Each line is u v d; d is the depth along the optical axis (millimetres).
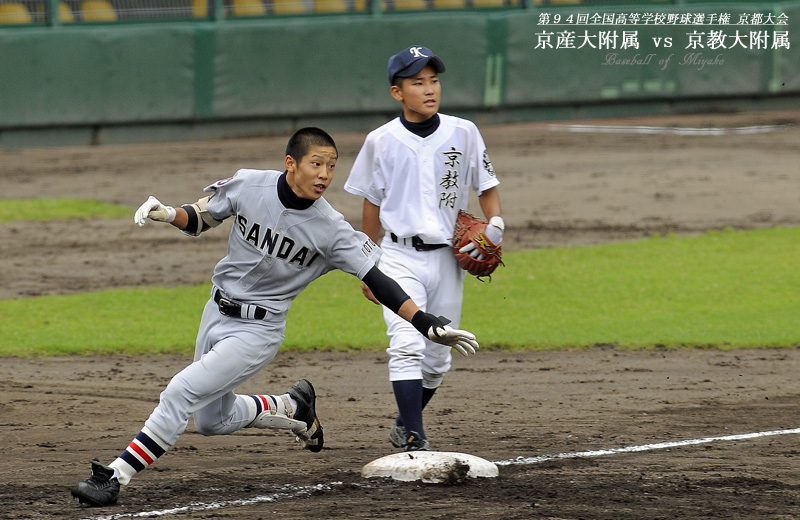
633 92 95312
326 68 88625
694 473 20578
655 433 24203
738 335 35094
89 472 20938
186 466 21406
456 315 22281
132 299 41000
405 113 21594
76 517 17688
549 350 33781
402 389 20906
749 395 28094
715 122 92562
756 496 18953
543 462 21516
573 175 71062
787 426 24859
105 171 74062
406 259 21500
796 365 31578
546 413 26344
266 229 18062
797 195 63281
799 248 49469
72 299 40938
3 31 82250
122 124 85875
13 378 29828
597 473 20594
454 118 21719
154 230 56719
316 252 18297
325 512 17953
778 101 98000
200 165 75812
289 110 88688
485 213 22359
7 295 41906
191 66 86188
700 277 44125
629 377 30250
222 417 19219
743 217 57406
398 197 21406
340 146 82812
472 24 90375
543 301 40469
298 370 31250
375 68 89438
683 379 29953
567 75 93688
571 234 53656
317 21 87875
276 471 20953
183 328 36344
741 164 74000
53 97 83750
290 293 18672
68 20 84188
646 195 64062
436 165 21281
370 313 39094
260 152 80938
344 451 22828
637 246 50469
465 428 24859
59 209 61656
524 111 94188
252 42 87000
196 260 49250
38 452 22609
